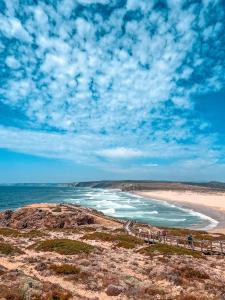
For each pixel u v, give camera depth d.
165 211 101.50
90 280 17.50
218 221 76.81
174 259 24.80
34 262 21.97
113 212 96.50
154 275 19.41
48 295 13.81
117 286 16.03
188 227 66.62
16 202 136.75
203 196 188.00
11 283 15.37
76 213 56.28
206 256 29.44
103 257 24.81
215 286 17.27
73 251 26.25
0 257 23.58
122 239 36.09
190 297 14.70
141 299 14.73
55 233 42.09
